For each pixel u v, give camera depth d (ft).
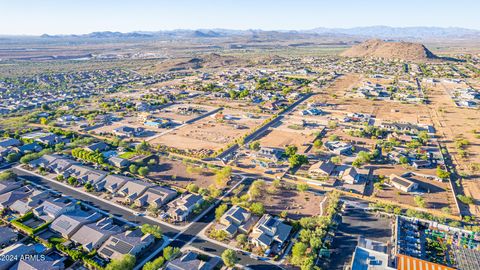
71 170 549.95
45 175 552.82
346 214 444.14
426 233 404.98
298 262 346.95
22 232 403.54
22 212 437.58
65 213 424.87
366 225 420.36
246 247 377.30
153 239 385.09
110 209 453.99
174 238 394.11
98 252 363.97
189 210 442.50
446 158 635.25
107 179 515.50
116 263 331.16
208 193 488.85
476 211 457.27
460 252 367.66
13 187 496.64
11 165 588.50
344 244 384.68
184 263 336.90
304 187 498.69
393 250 371.15
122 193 488.44
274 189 500.74
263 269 346.13
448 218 437.99
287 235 395.96
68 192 497.46
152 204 455.63
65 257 361.71
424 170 577.84
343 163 602.85
